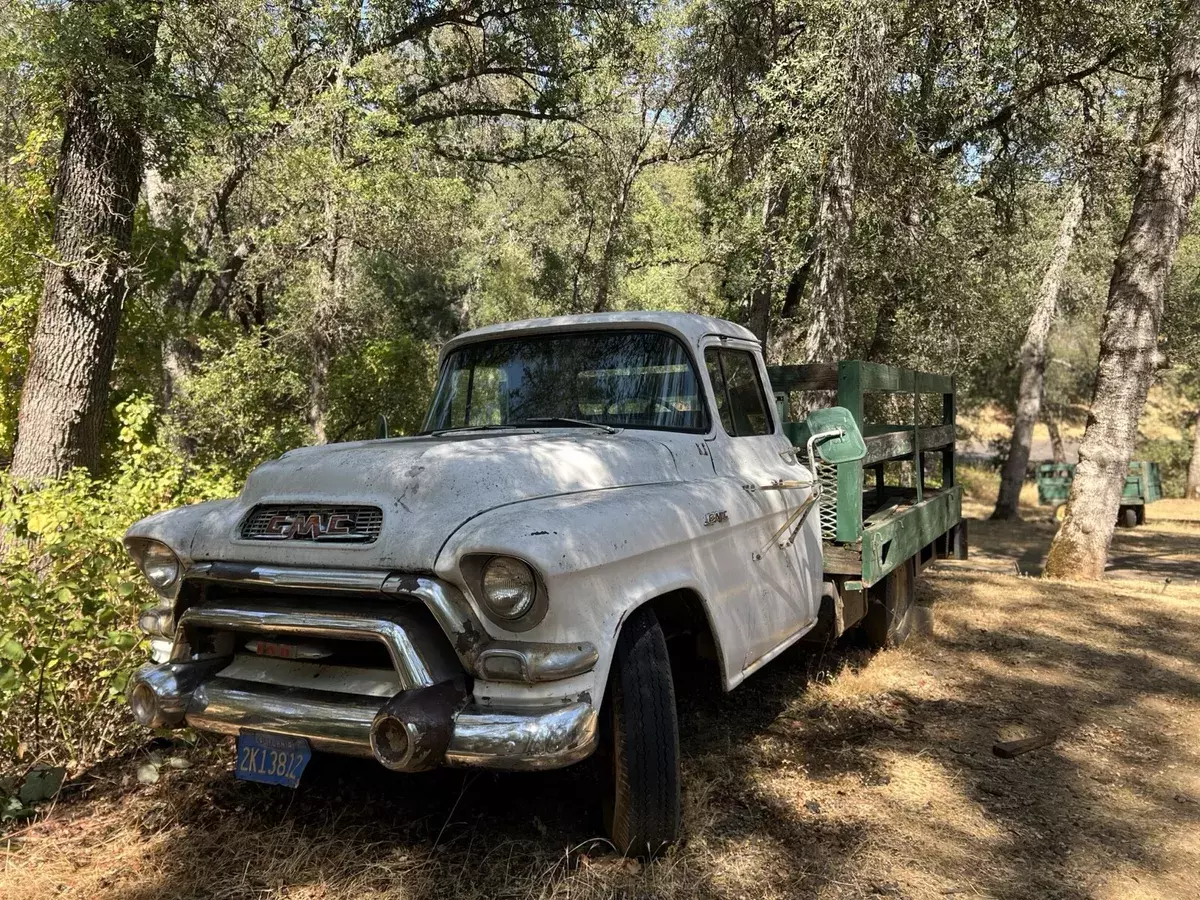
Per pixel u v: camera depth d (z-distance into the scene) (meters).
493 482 2.85
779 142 11.30
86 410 8.88
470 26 17.45
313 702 2.72
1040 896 2.86
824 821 3.32
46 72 8.30
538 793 3.43
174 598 3.14
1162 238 9.41
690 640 3.93
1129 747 4.25
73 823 3.23
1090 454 9.72
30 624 3.61
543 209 24.58
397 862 2.90
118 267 8.94
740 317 18.70
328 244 13.27
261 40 12.72
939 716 4.60
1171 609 7.42
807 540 4.35
